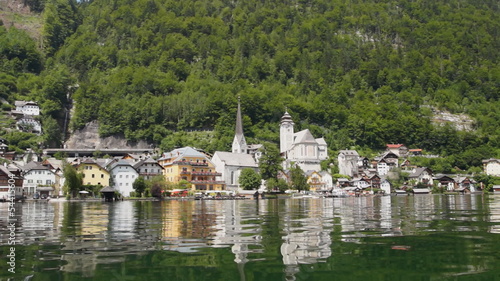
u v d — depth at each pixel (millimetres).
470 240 22609
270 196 136750
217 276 14953
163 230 28375
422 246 20672
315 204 75750
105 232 27266
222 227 30250
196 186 147500
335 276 14891
